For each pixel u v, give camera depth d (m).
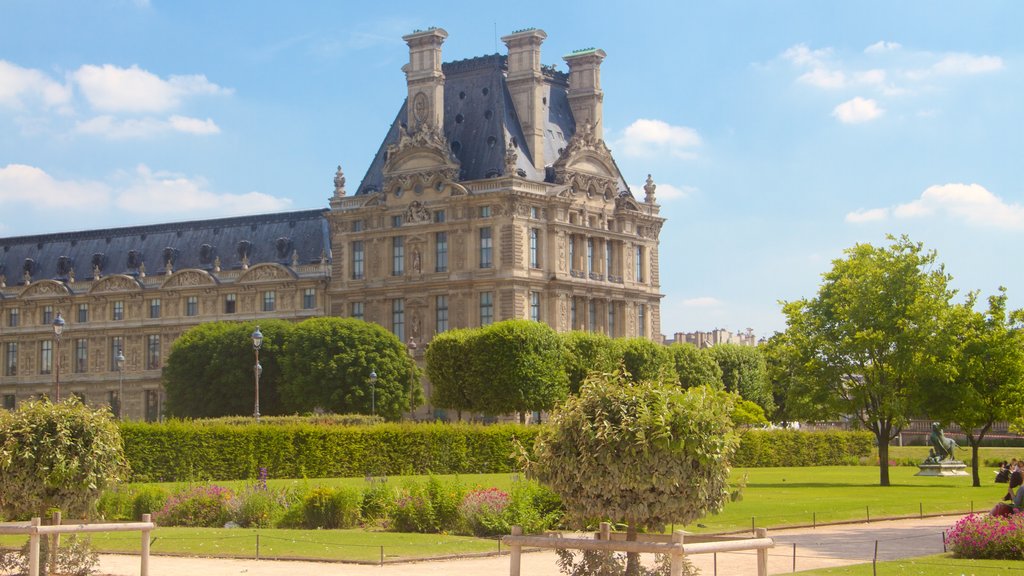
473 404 148.75
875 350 102.69
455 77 185.25
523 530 56.97
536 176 178.50
